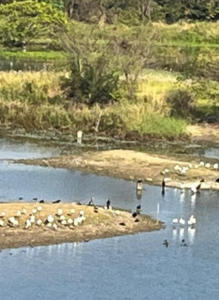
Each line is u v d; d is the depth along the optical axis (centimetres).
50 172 6069
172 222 4906
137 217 4888
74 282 3972
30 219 4491
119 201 5338
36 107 7869
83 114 7712
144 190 5691
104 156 6531
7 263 4134
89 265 4169
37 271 4075
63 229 4528
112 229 4631
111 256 4294
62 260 4194
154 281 4056
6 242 4322
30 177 5869
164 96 8250
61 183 5744
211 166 6406
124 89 8356
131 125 7550
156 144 7350
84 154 6650
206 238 4662
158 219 4938
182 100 8219
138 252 4375
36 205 4731
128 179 5997
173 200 5444
